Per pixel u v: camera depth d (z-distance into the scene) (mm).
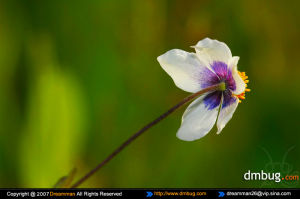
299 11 683
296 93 687
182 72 545
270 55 692
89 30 675
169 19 689
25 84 657
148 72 684
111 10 677
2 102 647
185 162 670
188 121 545
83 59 670
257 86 692
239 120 683
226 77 542
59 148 646
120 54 682
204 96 545
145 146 674
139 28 684
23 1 667
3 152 643
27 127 646
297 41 688
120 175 668
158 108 683
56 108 646
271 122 683
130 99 677
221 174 669
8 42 659
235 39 693
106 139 668
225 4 686
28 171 644
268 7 685
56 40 671
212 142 676
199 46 536
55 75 655
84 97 662
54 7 671
